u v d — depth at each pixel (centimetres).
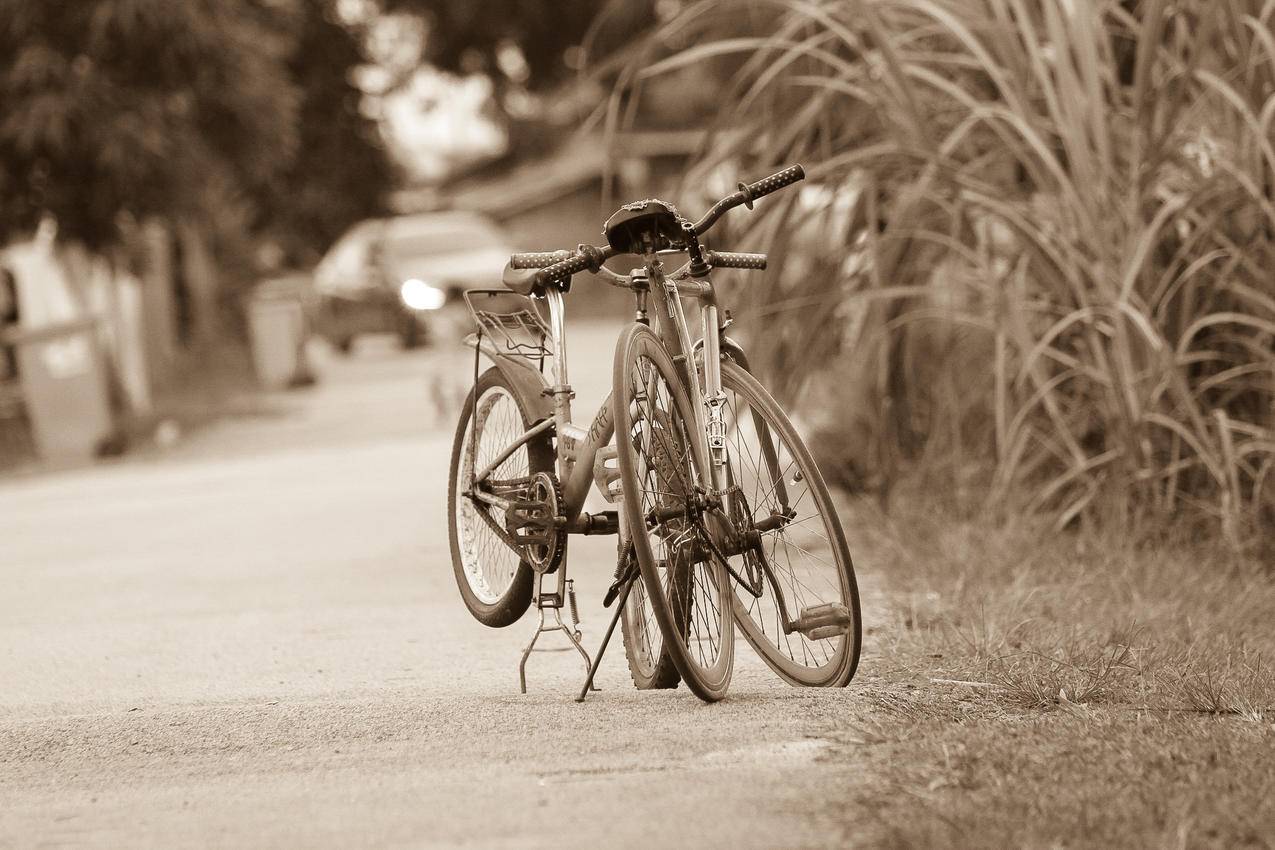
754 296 1833
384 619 1487
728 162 1939
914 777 823
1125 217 1638
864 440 2019
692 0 2033
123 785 928
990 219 1731
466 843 774
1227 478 1620
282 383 4884
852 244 1856
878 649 1200
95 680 1277
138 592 1723
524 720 1022
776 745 920
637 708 1037
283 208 7525
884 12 1803
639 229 1036
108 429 3581
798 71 1945
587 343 5059
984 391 1877
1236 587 1444
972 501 1770
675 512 1009
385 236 6525
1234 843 721
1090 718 938
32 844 814
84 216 4103
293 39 5716
